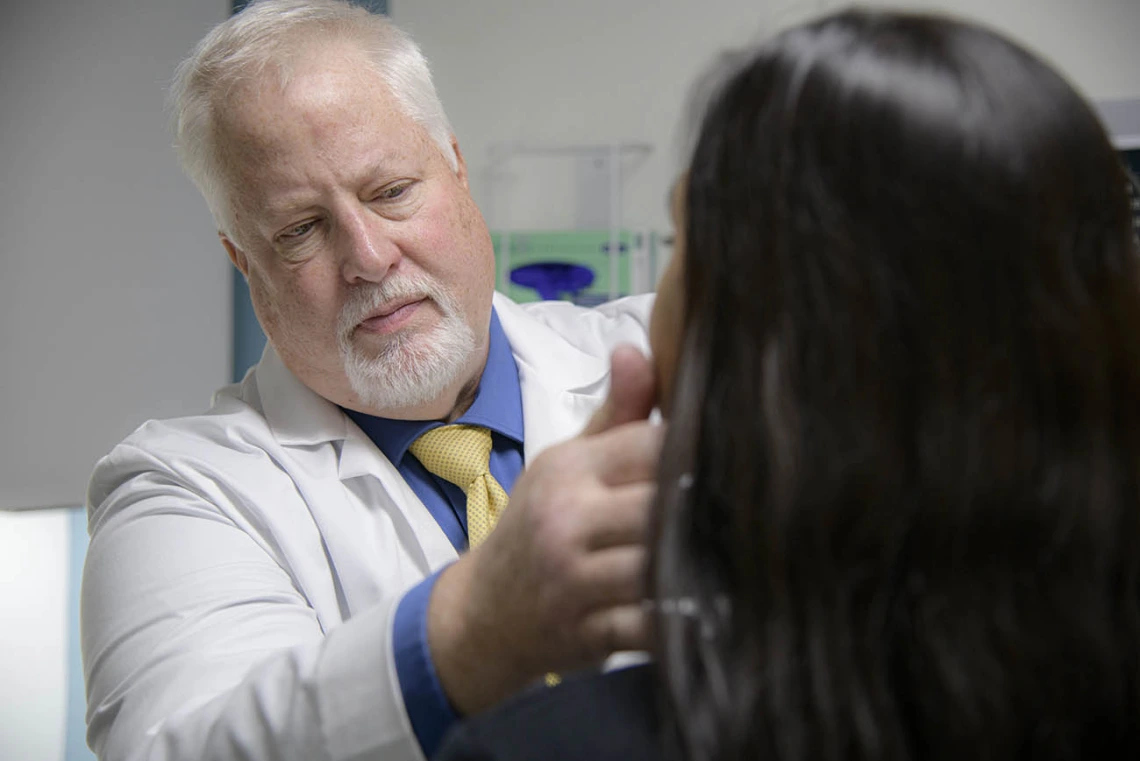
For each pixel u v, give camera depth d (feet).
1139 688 1.38
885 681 1.32
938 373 1.32
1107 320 1.39
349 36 3.42
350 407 3.67
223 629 2.93
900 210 1.34
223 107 3.32
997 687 1.30
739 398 1.41
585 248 6.31
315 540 3.47
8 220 6.85
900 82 1.36
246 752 2.27
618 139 6.70
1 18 6.75
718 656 1.38
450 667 2.05
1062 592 1.33
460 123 6.80
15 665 6.85
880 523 1.33
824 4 1.94
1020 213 1.33
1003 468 1.31
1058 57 6.26
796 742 1.32
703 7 6.64
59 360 6.88
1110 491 1.35
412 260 3.39
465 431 3.73
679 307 1.66
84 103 6.81
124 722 2.72
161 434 3.78
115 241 6.85
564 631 1.76
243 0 6.79
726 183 1.47
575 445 1.81
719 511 1.45
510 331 4.10
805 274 1.37
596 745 1.47
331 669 2.19
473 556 2.15
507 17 6.79
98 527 3.53
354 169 3.28
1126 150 6.00
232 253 3.71
